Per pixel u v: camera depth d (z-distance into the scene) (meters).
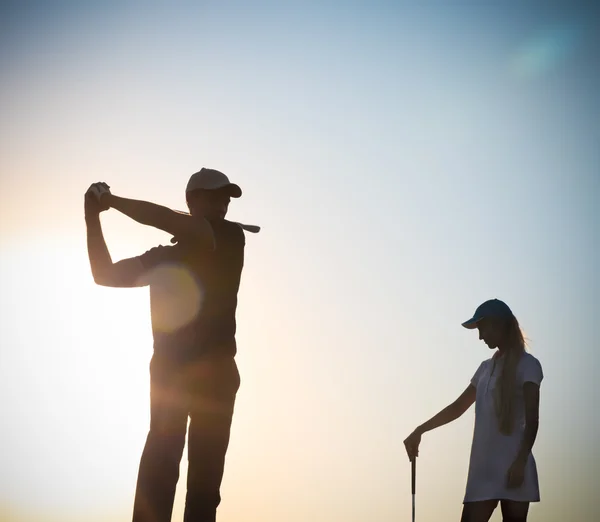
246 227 4.12
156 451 3.74
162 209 3.65
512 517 5.29
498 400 5.41
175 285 3.77
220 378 3.81
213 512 3.81
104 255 3.66
